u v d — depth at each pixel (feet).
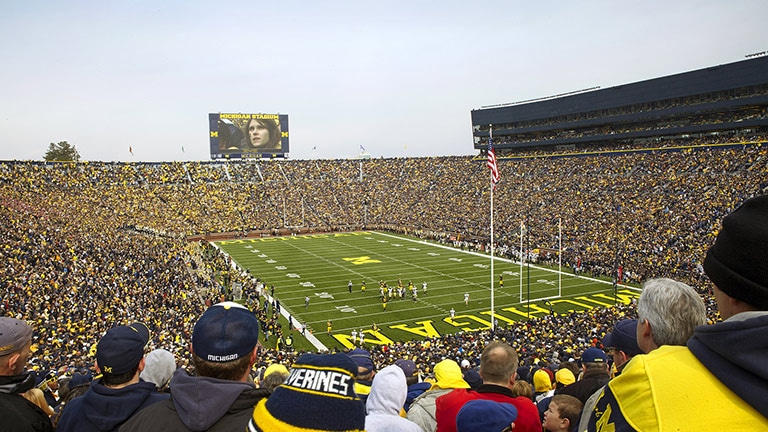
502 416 12.12
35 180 244.63
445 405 15.46
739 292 6.74
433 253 206.80
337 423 7.70
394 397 13.56
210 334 10.48
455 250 214.07
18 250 119.65
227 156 303.48
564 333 90.07
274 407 7.98
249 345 10.79
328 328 109.50
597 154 280.51
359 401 8.21
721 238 7.26
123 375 13.01
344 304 131.34
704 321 8.82
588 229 196.54
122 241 168.25
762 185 181.98
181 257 172.04
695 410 6.32
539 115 325.83
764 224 6.68
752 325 6.10
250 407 10.00
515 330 95.40
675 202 194.39
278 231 266.16
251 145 307.37
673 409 6.46
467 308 127.75
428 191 307.99
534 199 247.91
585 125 306.55
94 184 266.16
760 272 6.49
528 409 14.43
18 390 13.21
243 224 268.00
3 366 12.98
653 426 6.47
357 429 7.88
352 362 8.59
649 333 9.23
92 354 69.72
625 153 266.77
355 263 185.37
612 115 290.56
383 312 124.47
